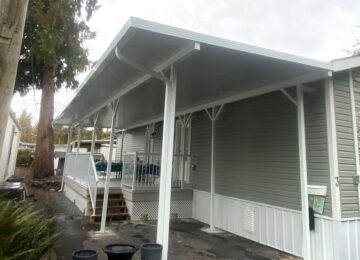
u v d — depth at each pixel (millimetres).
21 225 3152
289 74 4652
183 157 8461
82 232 6145
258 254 5086
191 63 4223
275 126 5762
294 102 4980
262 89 5430
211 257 4871
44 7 11836
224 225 6855
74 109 8289
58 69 14656
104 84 5426
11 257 2602
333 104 4758
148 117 10195
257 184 6070
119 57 3703
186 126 8984
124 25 3152
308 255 4633
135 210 7500
